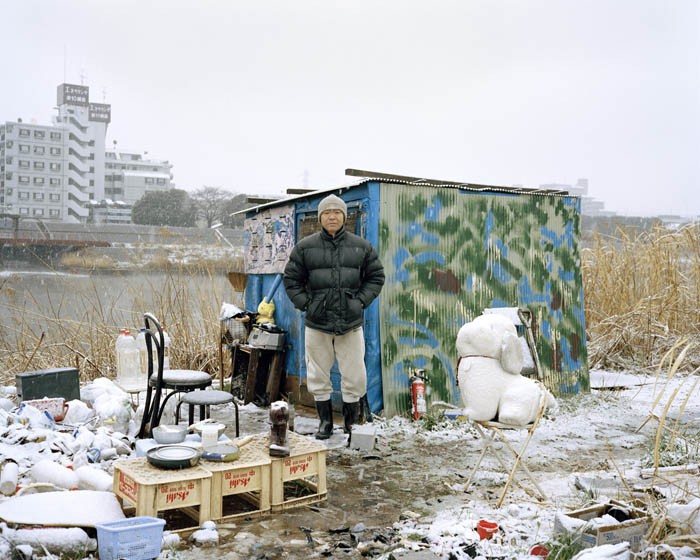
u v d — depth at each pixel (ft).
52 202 292.40
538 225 25.81
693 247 34.94
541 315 25.73
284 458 14.10
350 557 11.80
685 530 11.23
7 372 28.19
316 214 24.00
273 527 13.16
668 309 33.06
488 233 24.34
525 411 14.64
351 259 19.98
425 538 12.44
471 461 17.88
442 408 22.43
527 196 25.44
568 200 26.81
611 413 23.72
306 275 20.40
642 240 36.60
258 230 27.71
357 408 21.01
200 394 17.80
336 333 19.75
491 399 14.98
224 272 35.42
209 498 13.05
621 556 10.26
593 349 32.91
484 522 12.59
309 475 14.57
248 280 28.43
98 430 17.44
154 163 368.68
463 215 23.70
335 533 12.85
